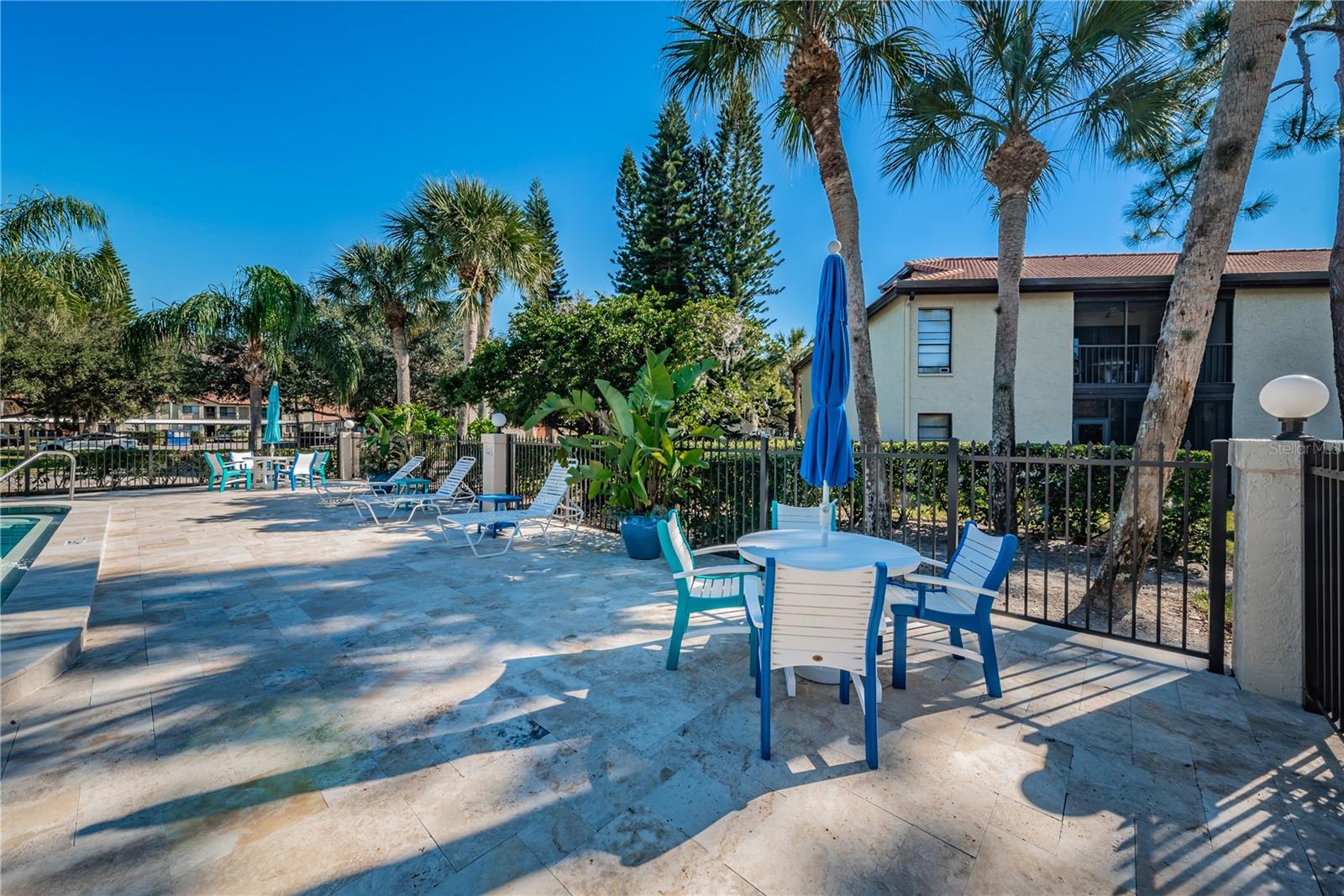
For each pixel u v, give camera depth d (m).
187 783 2.31
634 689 3.22
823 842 1.99
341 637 4.05
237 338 15.70
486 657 3.69
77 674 3.38
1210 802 2.21
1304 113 7.16
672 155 21.64
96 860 1.88
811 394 4.12
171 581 5.57
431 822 2.09
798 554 3.19
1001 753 2.56
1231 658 3.71
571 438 7.75
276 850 1.94
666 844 1.98
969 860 1.91
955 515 4.67
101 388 19.86
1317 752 2.56
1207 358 14.45
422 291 16.02
